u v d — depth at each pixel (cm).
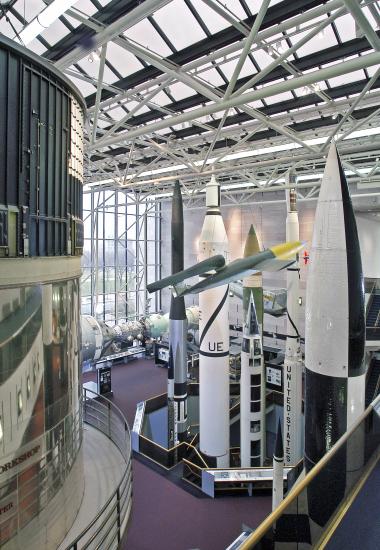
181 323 1609
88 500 698
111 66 1351
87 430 979
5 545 518
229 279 960
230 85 938
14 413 537
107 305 3319
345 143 1891
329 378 721
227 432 1494
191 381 2409
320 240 738
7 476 525
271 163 1667
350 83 1372
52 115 628
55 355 624
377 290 2212
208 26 1121
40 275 589
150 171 2206
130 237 3500
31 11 1081
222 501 1348
